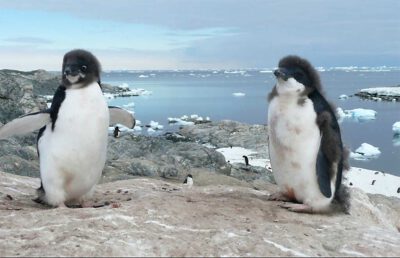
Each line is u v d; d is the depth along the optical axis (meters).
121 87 37.31
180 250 1.43
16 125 1.89
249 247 1.47
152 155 6.55
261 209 1.89
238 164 7.04
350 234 1.65
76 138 1.83
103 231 1.52
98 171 1.96
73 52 1.88
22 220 1.61
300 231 1.65
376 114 18.77
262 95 35.00
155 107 24.48
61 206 1.92
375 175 7.68
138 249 1.42
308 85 1.83
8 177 2.69
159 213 1.70
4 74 6.66
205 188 2.54
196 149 6.56
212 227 1.62
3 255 1.37
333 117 1.87
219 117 19.44
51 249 1.39
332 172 1.85
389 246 1.57
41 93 16.98
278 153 1.89
